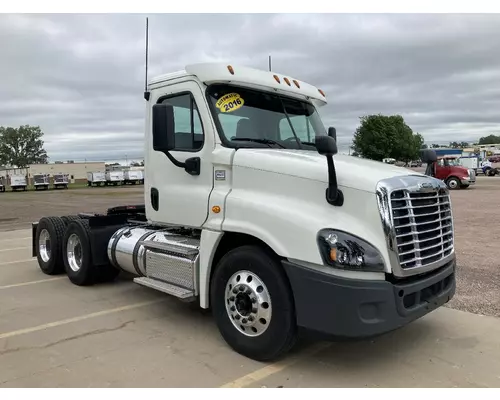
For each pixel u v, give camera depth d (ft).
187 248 15.76
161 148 13.92
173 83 16.29
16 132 418.31
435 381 12.24
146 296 20.51
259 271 13.03
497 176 168.96
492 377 12.45
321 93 18.49
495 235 35.68
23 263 28.60
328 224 11.93
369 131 210.38
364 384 12.09
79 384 12.10
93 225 21.54
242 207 13.66
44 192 163.02
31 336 15.60
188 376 12.53
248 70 15.67
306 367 13.08
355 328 11.38
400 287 11.81
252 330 13.39
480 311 17.84
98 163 356.18
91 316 17.72
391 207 11.68
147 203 17.83
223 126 14.99
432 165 16.11
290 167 13.12
